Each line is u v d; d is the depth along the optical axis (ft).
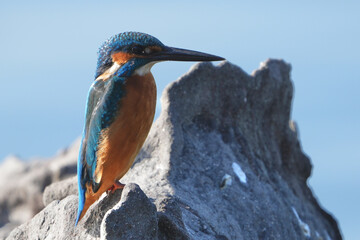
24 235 35.22
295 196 49.90
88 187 32.48
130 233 28.35
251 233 40.32
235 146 46.01
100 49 33.73
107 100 31.83
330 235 53.31
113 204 32.68
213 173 42.32
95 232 32.53
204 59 33.91
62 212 34.06
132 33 33.09
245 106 48.39
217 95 46.75
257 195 43.21
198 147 43.80
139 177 40.78
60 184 42.39
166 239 30.32
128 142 32.04
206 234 35.63
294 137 53.36
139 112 32.19
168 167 40.83
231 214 40.11
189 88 45.03
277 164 50.29
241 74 47.93
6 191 64.90
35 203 63.36
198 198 39.50
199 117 45.88
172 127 42.93
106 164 31.91
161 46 33.32
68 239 32.78
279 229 42.65
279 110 52.03
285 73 52.31
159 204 32.30
